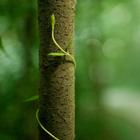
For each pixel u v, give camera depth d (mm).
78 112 3361
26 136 2279
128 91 10250
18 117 2260
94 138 3395
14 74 2357
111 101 8422
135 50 10336
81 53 3701
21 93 2236
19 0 2145
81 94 3410
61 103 1033
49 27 1013
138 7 7023
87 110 3854
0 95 2238
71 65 1029
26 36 2328
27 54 2361
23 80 2303
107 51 6969
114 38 6574
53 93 1030
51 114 1038
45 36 1020
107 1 4438
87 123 3436
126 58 10289
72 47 1028
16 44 2412
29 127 2289
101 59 5008
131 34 7676
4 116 2227
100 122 3879
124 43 7984
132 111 7156
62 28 1011
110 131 4242
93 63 4309
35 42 2334
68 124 1045
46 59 1023
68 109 1040
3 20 2293
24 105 2258
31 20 2246
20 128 2277
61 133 1044
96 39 4289
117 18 6492
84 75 3814
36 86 2268
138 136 5035
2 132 2225
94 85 4457
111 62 9086
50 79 1026
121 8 6363
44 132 1051
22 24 2275
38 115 1070
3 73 2365
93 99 4355
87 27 3799
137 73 10828
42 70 1036
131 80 10773
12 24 2223
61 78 1026
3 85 2287
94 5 3867
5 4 2143
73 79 1040
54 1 1003
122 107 7594
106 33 5848
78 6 3473
